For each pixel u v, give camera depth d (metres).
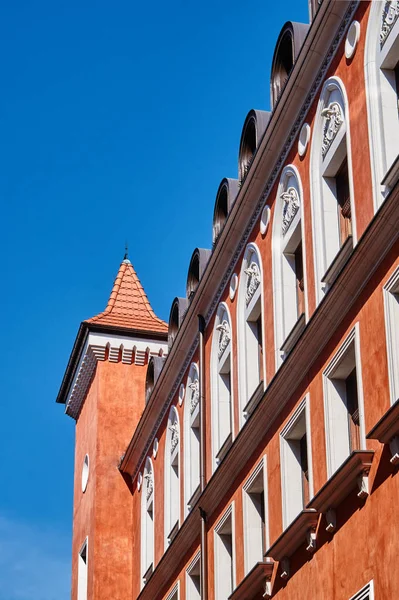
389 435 20.31
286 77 29.08
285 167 28.17
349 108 24.48
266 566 26.02
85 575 45.50
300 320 26.23
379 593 20.53
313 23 25.58
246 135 31.23
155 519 39.56
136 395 46.06
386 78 23.38
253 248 30.50
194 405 35.69
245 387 30.44
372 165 23.02
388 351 21.27
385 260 21.84
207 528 32.28
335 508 22.77
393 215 21.17
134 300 48.59
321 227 25.66
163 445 39.16
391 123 23.05
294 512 25.98
